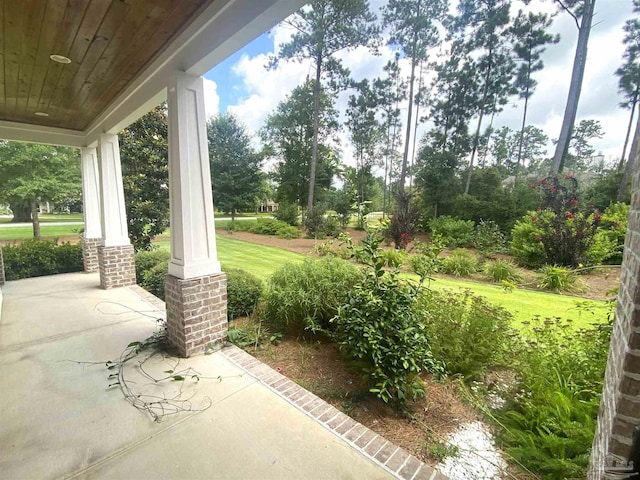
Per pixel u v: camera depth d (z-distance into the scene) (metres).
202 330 2.83
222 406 2.06
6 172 8.82
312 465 1.59
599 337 2.16
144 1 2.00
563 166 11.59
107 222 4.82
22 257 5.83
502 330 2.47
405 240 7.39
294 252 7.89
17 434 1.78
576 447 1.56
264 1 1.78
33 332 3.25
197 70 2.56
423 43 14.55
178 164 2.66
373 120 18.05
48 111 4.31
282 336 3.23
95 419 1.92
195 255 2.80
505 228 9.10
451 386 2.31
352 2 13.12
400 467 1.58
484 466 1.65
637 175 1.07
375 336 2.20
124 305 4.11
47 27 2.28
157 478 1.50
